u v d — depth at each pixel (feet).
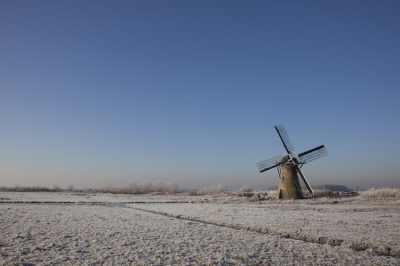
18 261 22.36
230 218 51.80
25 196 137.90
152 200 120.26
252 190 200.44
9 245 27.99
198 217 53.72
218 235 35.27
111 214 59.11
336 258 24.81
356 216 55.93
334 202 96.53
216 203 104.06
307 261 23.93
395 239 32.37
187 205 90.63
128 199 126.21
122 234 35.29
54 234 34.45
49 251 26.11
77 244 29.30
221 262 23.11
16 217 50.08
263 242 31.14
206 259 24.14
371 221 47.91
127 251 26.50
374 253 26.20
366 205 84.84
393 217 53.98
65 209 69.51
